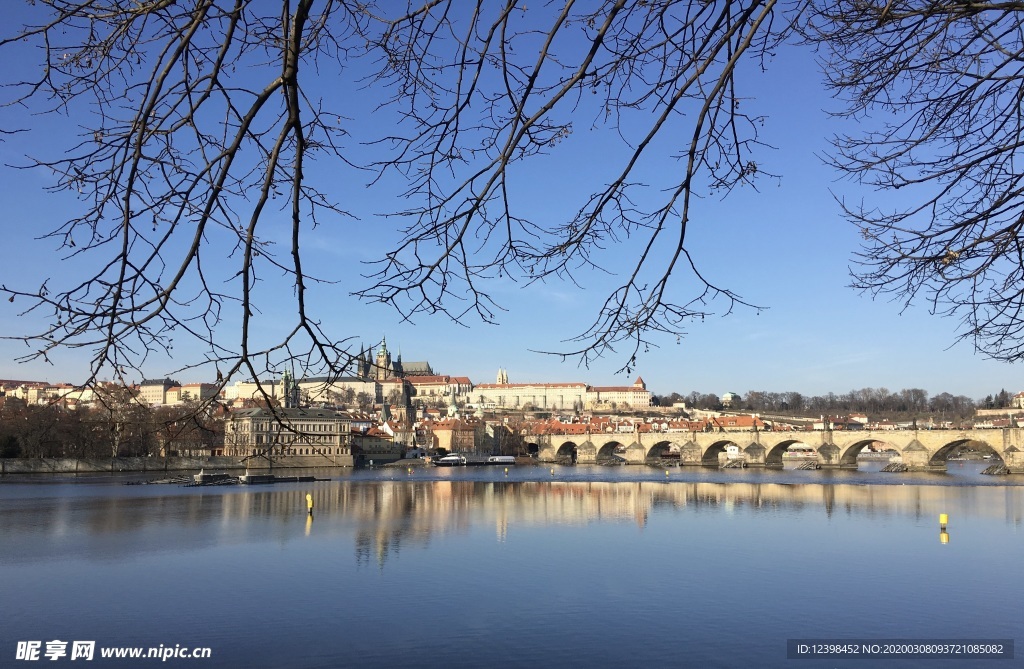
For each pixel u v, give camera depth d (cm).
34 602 4769
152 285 783
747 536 7462
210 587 5156
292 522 8750
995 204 1152
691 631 4103
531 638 3984
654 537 7412
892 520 8775
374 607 4597
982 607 4559
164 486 15000
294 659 3684
